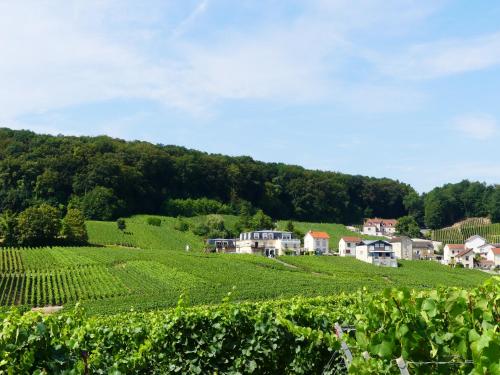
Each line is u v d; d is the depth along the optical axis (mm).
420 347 4695
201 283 61594
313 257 97250
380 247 101312
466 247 119000
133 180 128500
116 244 101875
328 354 9469
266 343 9953
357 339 5066
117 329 11086
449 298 4824
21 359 6621
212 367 10219
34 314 7133
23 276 62969
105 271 67750
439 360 4629
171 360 10328
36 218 91938
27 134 133750
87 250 84625
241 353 10180
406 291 4961
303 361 9602
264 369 10062
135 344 10867
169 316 10766
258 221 126812
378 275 78750
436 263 102750
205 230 120000
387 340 4773
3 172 114750
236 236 121875
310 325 9922
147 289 57000
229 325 10289
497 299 4660
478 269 103500
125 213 124000
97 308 44156
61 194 117688
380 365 4820
